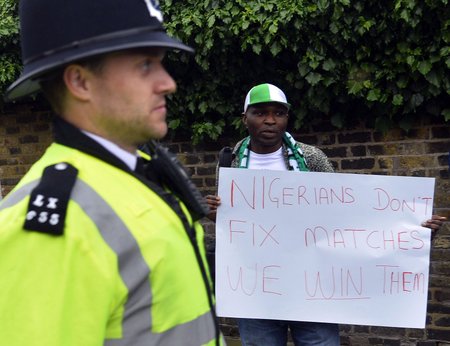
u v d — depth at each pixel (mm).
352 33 3314
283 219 2652
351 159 3682
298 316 2656
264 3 3461
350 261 2629
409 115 3484
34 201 1057
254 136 2797
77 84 1160
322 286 2646
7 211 1091
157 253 1120
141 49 1176
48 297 1016
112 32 1136
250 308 2670
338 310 2645
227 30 3527
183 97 3891
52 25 1134
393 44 3320
